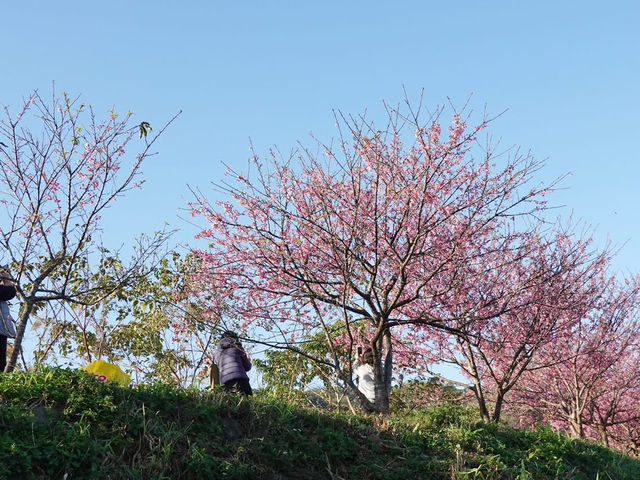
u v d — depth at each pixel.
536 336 14.12
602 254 16.73
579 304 14.16
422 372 14.92
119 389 7.68
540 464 9.83
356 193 11.72
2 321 9.65
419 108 11.66
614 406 20.19
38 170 11.45
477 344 13.61
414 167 11.89
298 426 8.46
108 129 11.84
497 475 8.72
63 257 11.66
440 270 12.42
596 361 17.92
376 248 11.50
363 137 11.88
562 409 19.23
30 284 12.23
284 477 7.33
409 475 8.15
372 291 12.05
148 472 6.44
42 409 6.85
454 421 10.82
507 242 13.43
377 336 11.97
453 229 12.31
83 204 11.80
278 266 11.81
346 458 8.15
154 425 7.05
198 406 7.93
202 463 6.71
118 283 12.85
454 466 8.55
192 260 14.41
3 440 5.97
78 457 6.15
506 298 13.33
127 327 15.65
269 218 12.01
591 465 10.75
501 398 14.54
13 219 11.44
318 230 11.97
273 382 14.92
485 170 12.10
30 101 11.48
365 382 12.41
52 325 14.58
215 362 11.34
